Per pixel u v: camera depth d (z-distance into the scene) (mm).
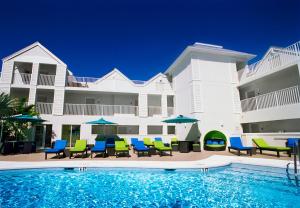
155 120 21547
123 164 9430
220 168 9211
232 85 19250
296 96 13438
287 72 15328
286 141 13312
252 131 19234
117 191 6602
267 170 8703
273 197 6035
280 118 14203
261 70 17531
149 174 8492
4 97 14617
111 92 21875
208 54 19203
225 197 6082
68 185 7184
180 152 15070
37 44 19594
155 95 24000
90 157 12250
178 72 21969
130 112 22828
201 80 18422
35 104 18438
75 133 20203
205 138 16953
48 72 21047
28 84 18906
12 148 13781
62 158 11672
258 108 17266
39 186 7020
